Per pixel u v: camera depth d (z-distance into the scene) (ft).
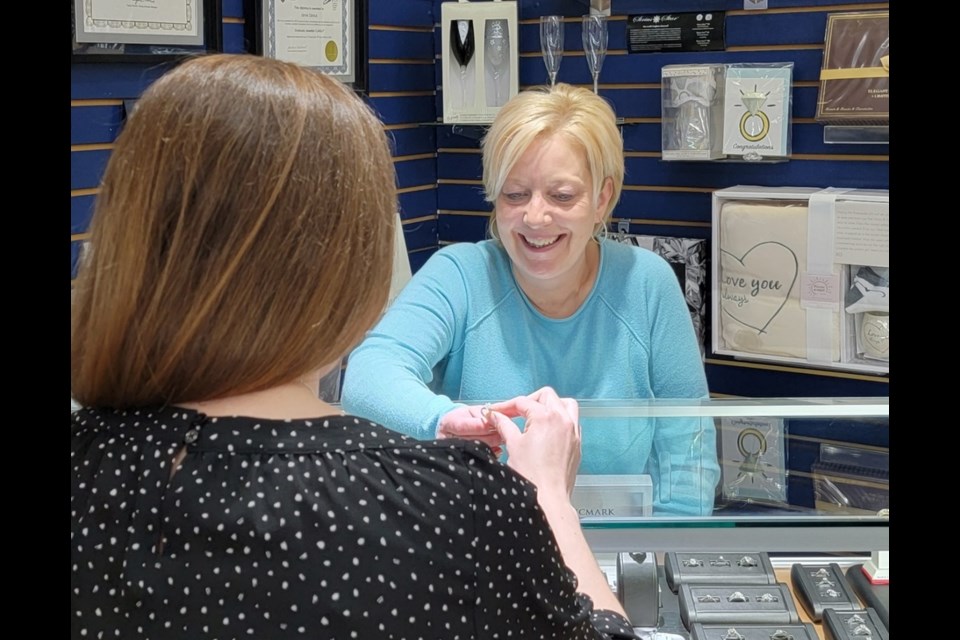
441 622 2.67
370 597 2.61
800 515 4.24
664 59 12.12
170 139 2.70
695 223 12.19
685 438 4.81
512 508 2.83
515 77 12.48
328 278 2.73
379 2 12.64
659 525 4.31
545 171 6.74
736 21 11.67
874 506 4.27
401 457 2.79
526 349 7.26
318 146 2.73
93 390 2.86
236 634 2.60
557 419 3.99
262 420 2.78
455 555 2.71
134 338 2.74
